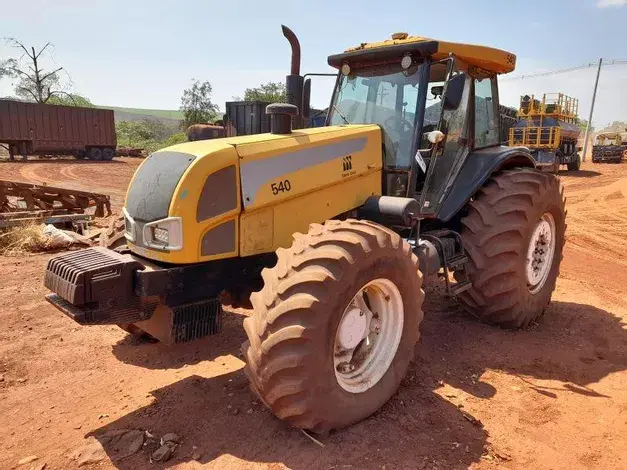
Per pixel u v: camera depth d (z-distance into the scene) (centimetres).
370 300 339
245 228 341
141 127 5478
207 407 334
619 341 468
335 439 300
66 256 322
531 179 470
